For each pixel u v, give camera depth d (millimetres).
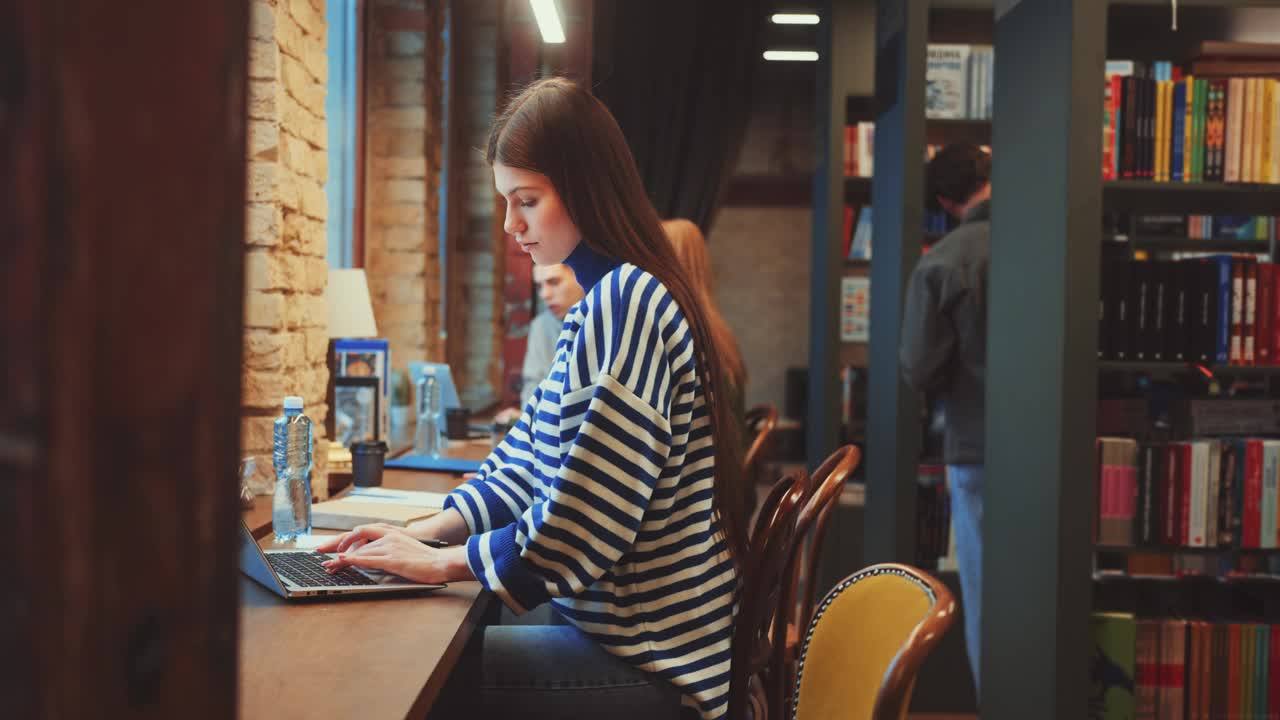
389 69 4531
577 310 1595
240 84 356
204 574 341
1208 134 2611
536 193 1616
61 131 302
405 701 1045
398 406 4031
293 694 1062
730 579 1614
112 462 315
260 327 2322
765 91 11727
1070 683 2291
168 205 328
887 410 3951
